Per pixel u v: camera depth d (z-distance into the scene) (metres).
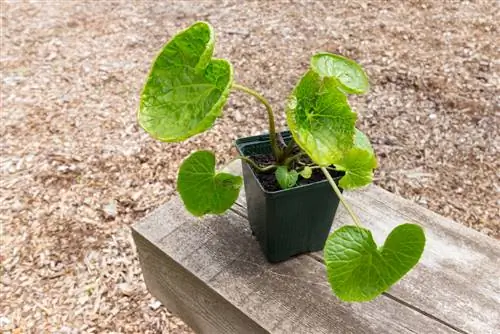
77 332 0.78
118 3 1.65
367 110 1.17
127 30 1.50
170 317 0.80
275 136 0.48
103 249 0.91
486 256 0.55
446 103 1.18
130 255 0.90
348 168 0.46
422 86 1.23
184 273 0.54
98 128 1.17
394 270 0.40
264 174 0.50
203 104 0.39
